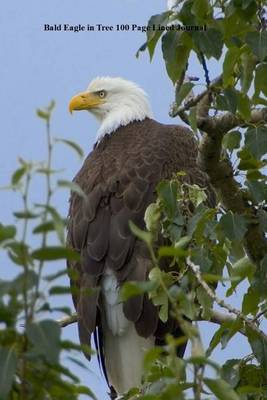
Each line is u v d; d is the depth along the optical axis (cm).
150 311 1330
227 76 1055
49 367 650
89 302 1352
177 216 1069
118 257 1361
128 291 684
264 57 1027
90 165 1503
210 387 689
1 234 646
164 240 1334
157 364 807
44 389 659
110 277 1360
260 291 1030
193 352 677
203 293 1020
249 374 993
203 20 1046
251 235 1132
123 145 1543
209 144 1105
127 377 1364
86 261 1380
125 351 1363
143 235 713
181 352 1274
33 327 626
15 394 659
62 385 661
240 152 1063
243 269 1027
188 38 1062
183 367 677
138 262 1350
